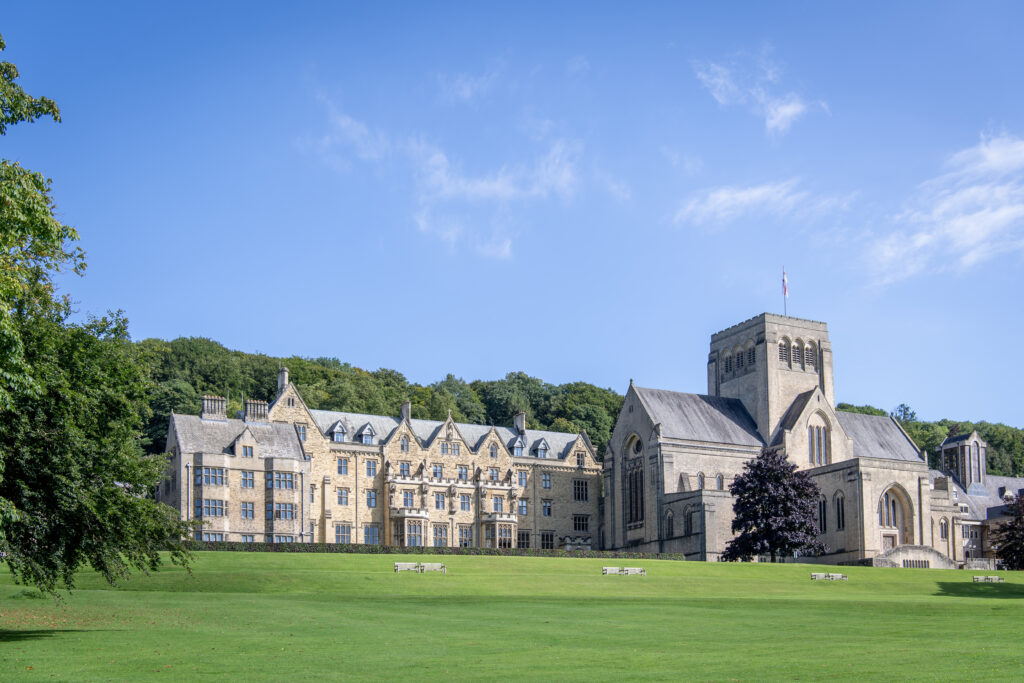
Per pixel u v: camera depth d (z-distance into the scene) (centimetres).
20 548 4919
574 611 6544
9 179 4203
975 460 18788
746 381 15962
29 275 4662
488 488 15525
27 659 4047
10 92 4209
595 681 3638
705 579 9262
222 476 12850
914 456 16162
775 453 12569
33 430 4775
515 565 9956
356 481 14575
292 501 13200
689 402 15475
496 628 5488
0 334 3981
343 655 4316
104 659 4084
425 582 8269
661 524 14412
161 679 3609
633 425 15300
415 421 15875
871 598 8200
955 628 5728
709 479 14775
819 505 14125
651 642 4916
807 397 15312
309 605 6619
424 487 14938
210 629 5222
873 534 13438
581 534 16288
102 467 5191
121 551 5675
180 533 5859
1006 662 4119
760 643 4906
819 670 3894
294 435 13675
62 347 5162
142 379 5722
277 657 4222
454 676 3750
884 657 4306
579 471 16462
